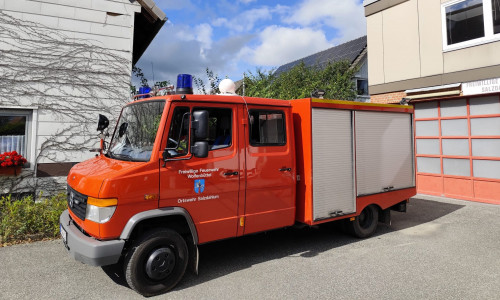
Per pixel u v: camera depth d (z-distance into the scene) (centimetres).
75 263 422
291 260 444
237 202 400
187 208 362
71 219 388
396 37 938
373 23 1001
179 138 360
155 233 342
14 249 466
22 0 675
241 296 341
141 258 333
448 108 862
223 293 348
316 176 455
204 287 363
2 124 666
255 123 420
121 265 419
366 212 546
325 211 466
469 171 823
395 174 572
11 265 412
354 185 503
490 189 784
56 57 704
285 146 446
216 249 493
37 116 686
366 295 344
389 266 420
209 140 383
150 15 821
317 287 361
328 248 493
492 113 776
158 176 343
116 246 319
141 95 443
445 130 870
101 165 374
